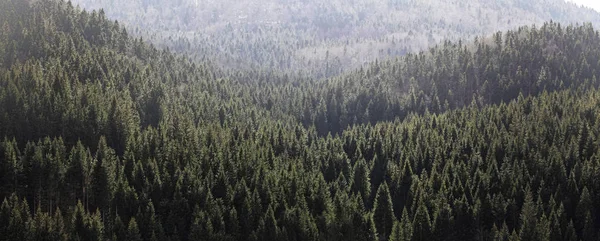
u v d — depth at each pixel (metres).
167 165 101.81
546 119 132.38
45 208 93.44
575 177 102.12
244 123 150.12
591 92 153.00
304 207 92.81
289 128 153.88
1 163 91.50
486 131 132.50
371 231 89.25
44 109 110.88
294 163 108.38
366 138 142.38
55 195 93.81
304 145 130.50
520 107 148.75
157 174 94.56
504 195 99.38
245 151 110.00
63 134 108.50
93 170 93.12
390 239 88.19
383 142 129.38
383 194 95.31
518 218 94.38
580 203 92.81
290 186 98.88
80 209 83.56
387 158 122.44
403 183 107.94
